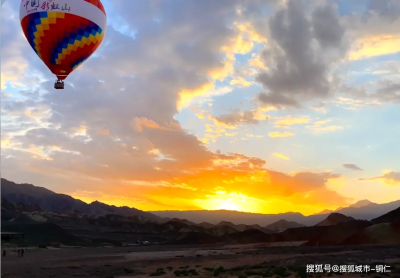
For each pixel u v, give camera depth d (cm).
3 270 4116
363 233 6844
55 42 3691
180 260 4891
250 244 10031
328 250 5350
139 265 4441
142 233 15138
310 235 10806
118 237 13700
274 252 5591
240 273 3033
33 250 8381
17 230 11438
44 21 3597
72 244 10831
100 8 3844
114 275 3419
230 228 16388
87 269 4144
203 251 7094
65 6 3591
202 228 16100
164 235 14962
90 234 13812
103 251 7912
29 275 3641
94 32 3794
